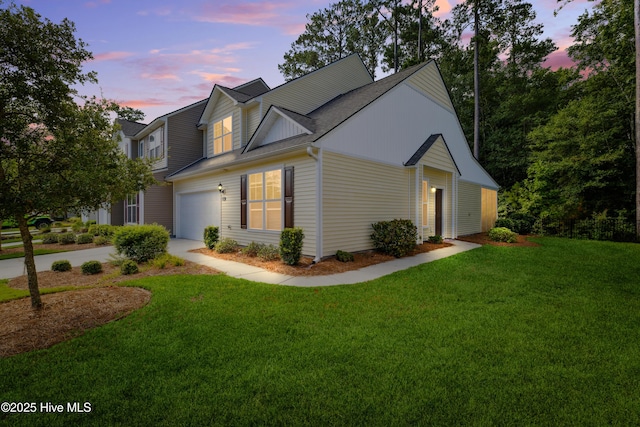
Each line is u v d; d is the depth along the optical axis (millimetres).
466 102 23359
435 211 12633
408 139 10859
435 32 23344
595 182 15375
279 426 2109
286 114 9500
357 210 8773
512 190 18391
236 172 10805
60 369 2803
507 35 22594
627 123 15766
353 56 14328
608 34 15883
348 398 2387
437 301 4812
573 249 10109
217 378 2648
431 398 2393
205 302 4613
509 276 6473
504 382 2623
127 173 5129
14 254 9961
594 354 3119
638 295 5211
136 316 4039
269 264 7621
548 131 16781
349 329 3688
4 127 3457
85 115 4137
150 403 2332
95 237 13477
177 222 14539
